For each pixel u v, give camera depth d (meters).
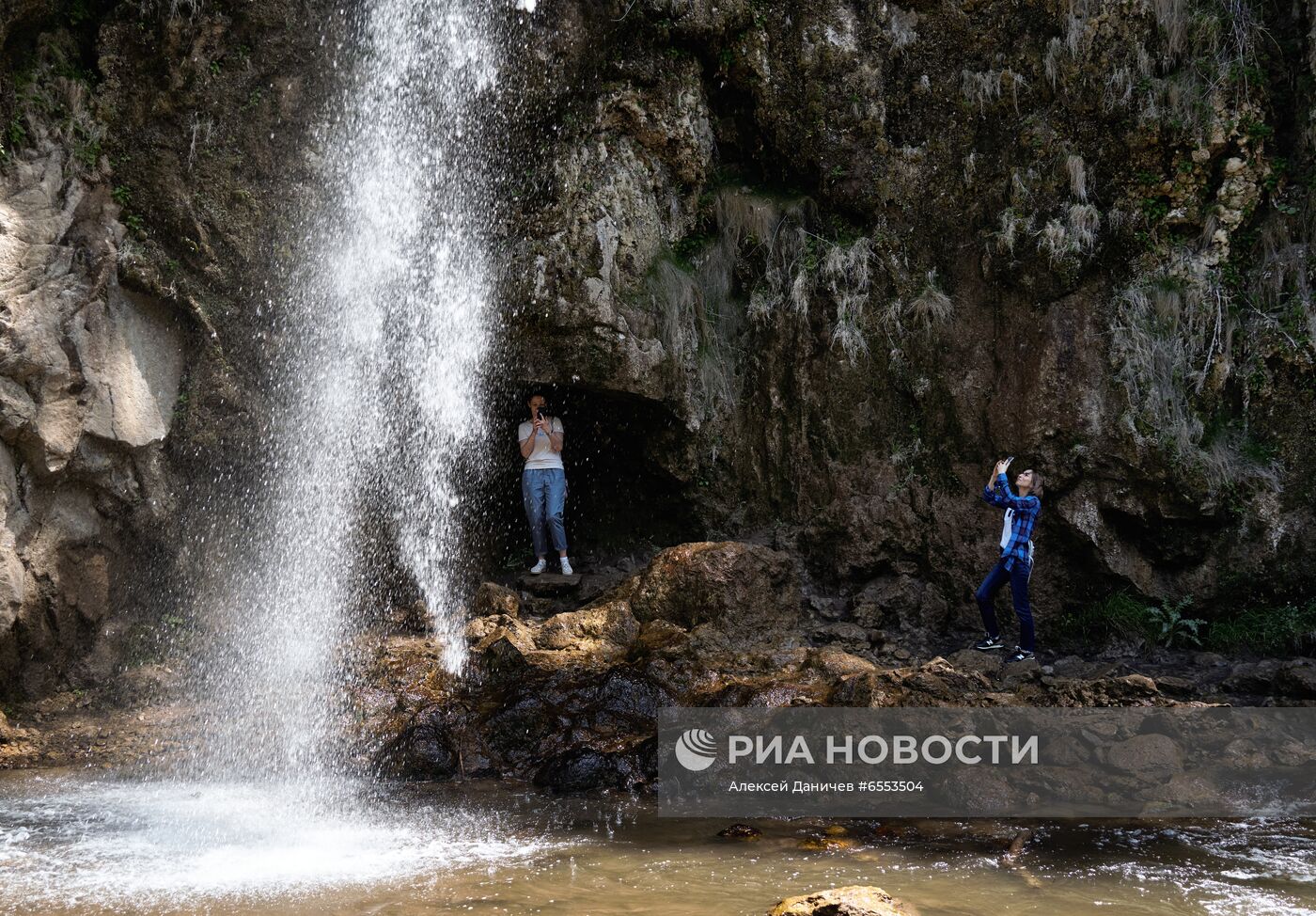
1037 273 10.31
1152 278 10.01
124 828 6.19
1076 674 8.99
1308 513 9.45
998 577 9.39
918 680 8.09
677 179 11.49
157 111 9.77
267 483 10.43
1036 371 10.19
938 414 10.72
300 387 10.48
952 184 10.91
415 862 5.46
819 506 11.06
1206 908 4.63
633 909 4.67
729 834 5.96
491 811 6.61
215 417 10.14
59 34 9.50
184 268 9.98
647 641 9.41
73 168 9.36
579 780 7.12
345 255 10.52
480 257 10.86
